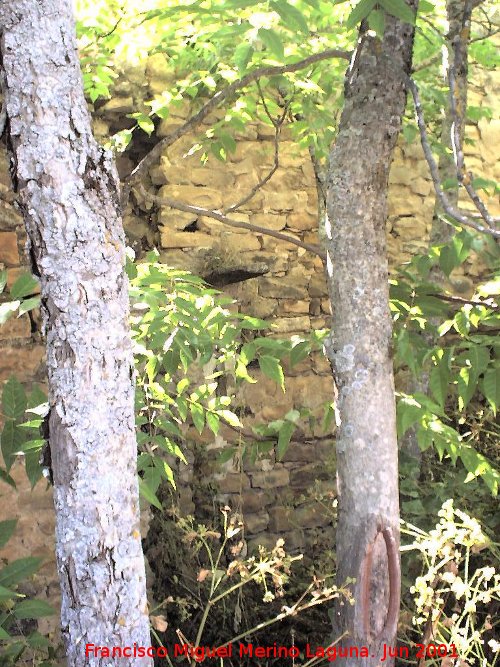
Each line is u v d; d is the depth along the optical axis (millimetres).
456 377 2771
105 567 1558
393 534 2201
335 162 2221
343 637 2197
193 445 4012
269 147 4223
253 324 2637
